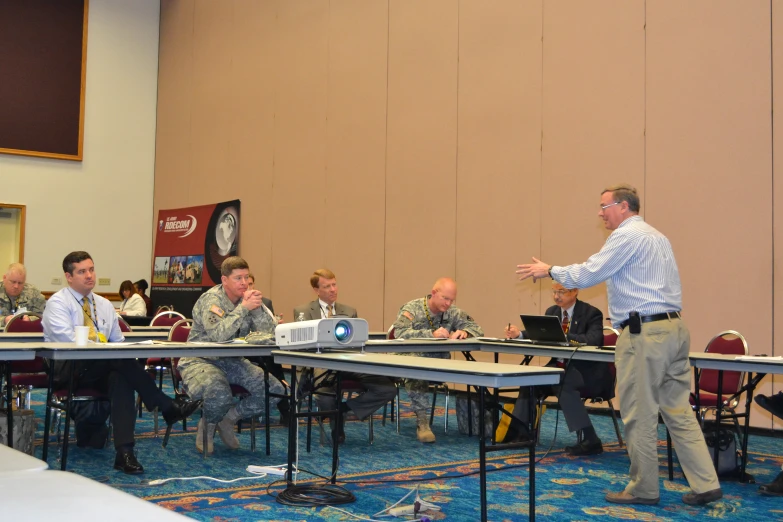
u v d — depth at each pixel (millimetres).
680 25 5793
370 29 8516
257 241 10109
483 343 4590
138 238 12312
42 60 11539
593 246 6234
